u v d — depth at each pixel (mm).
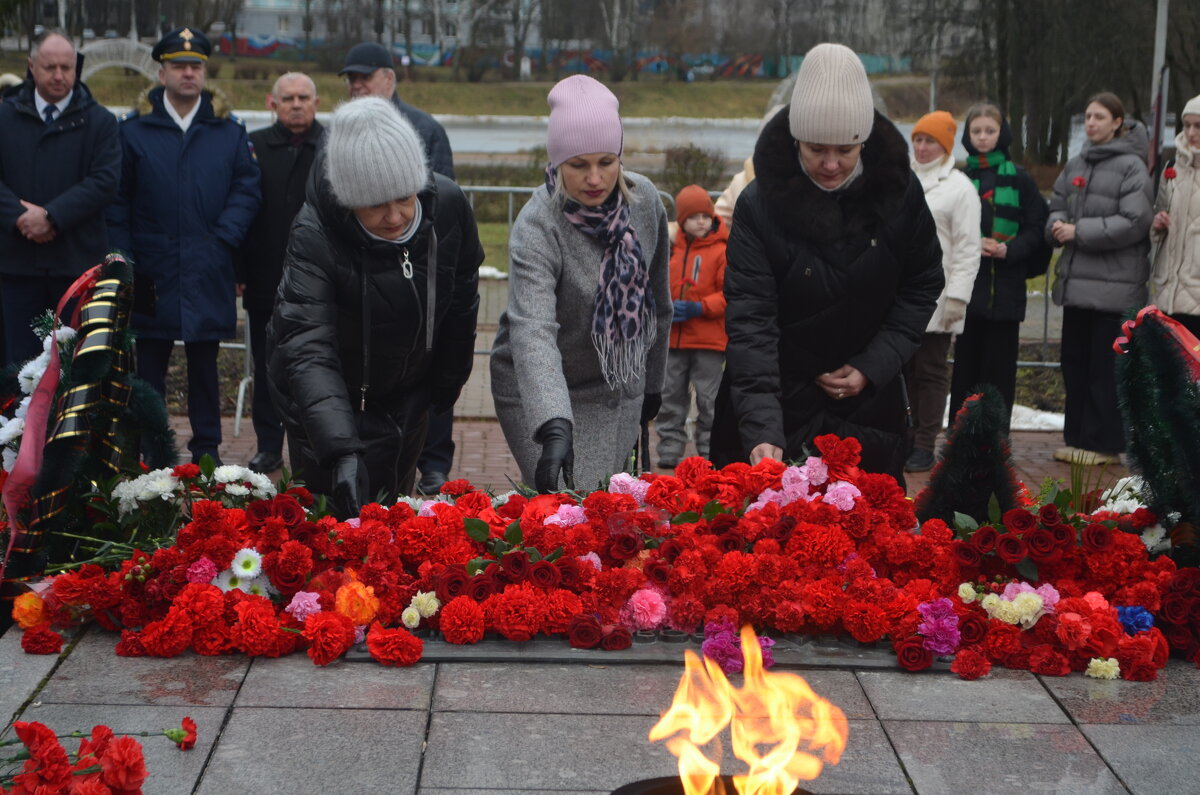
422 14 33625
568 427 3982
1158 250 7660
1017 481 3891
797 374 4523
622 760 2900
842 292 4375
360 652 3434
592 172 4168
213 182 7035
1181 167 7598
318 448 3840
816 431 4555
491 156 26812
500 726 3051
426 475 7023
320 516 3773
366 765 2859
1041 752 2979
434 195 4078
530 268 4227
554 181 4273
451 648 3445
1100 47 23781
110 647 3475
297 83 7199
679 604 3479
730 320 4438
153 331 7023
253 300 7406
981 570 3670
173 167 6984
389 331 4098
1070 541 3584
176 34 6996
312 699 3172
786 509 3738
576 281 4289
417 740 2975
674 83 32531
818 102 4164
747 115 31234
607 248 4281
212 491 3859
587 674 3344
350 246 4000
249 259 7352
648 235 4402
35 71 6777
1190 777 2869
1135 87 23688
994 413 3826
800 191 4309
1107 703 3244
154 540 3779
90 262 6844
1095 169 7688
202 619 3416
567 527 3734
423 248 4082
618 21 33031
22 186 6754
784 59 31906
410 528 3625
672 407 7773
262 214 7277
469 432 8609
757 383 4363
